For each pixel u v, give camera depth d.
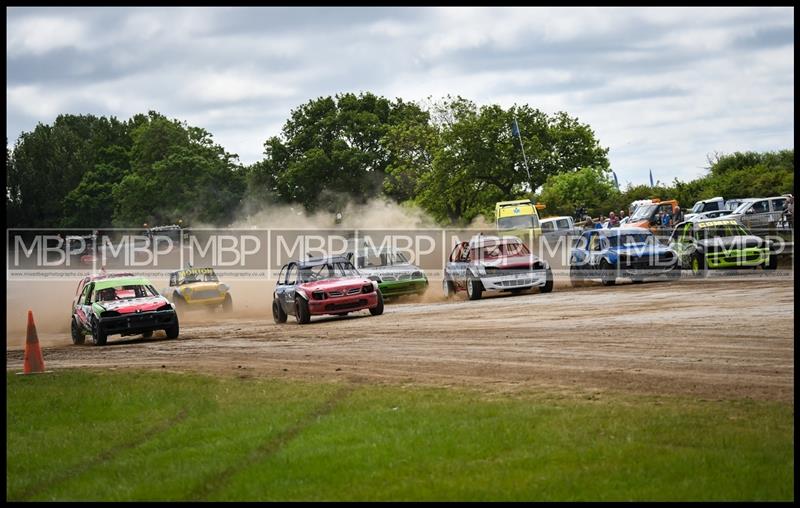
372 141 149.62
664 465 14.22
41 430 21.12
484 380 23.02
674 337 28.06
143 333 42.81
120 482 15.70
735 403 18.34
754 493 12.86
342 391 22.72
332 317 46.12
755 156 115.19
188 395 23.78
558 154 116.00
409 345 31.28
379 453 15.99
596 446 15.46
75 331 43.38
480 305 45.00
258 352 32.75
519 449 15.73
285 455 16.30
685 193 103.81
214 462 16.42
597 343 28.11
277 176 152.75
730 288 42.53
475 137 110.69
